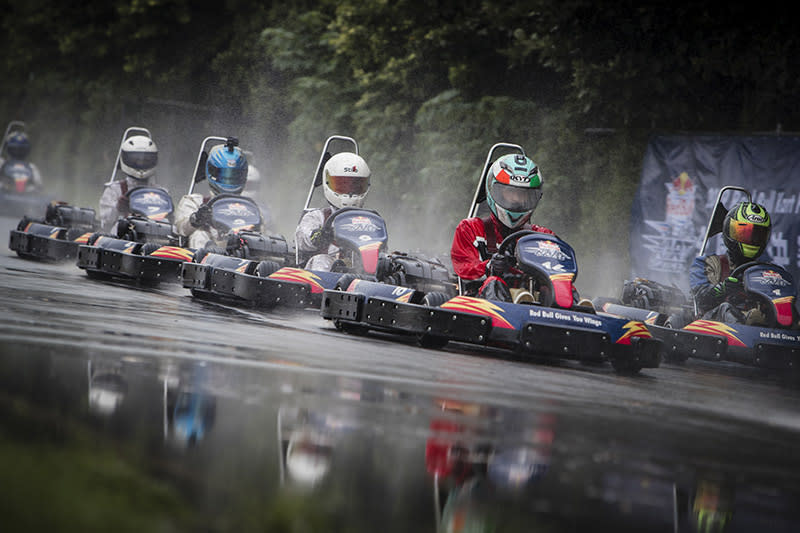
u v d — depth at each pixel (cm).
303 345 2084
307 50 7094
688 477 1097
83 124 10469
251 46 8462
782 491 1078
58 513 663
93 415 1041
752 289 2905
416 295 2442
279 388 1394
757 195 4012
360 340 2403
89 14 10019
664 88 4478
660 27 4416
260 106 8019
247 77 8488
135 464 850
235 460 931
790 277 2941
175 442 973
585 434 1298
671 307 3353
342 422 1188
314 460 973
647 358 2323
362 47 6397
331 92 6619
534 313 2244
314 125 6644
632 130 4772
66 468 766
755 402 1962
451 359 2162
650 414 1573
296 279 2973
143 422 1045
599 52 4606
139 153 4638
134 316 2273
